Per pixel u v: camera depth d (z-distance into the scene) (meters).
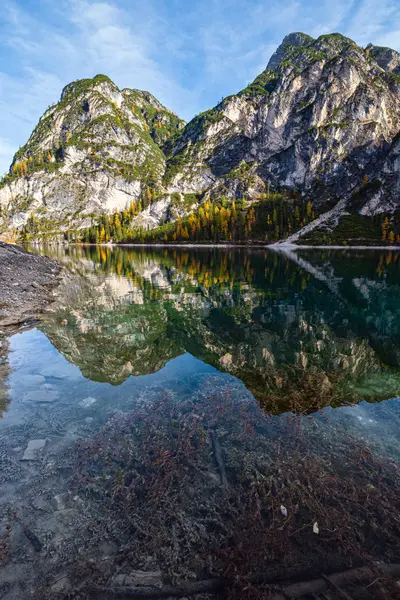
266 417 5.69
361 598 2.82
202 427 5.38
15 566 3.15
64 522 3.63
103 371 7.68
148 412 5.86
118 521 3.65
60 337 10.18
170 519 3.68
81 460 4.59
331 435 5.16
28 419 5.61
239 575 3.01
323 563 3.14
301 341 10.09
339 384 7.05
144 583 3.00
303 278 26.78
